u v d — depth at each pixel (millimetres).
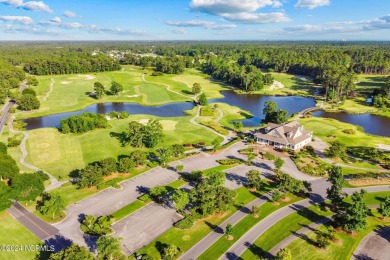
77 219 62531
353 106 163625
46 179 76188
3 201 62375
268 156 92500
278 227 60969
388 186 77812
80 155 93875
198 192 65000
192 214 62875
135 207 67188
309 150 99062
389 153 98188
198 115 141750
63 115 146375
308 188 72312
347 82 174000
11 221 61344
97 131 113562
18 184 65562
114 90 178500
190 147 101875
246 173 83438
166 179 79812
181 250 53656
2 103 159000
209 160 91688
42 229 59094
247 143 105438
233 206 68062
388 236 58938
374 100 163000
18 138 107000
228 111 149500
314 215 65125
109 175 80562
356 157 95750
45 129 116125
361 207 58125
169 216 64312
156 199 69938
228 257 52844
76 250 45438
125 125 121500
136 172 83125
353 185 78188
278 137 102125
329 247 55438
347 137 112125
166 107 161500
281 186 70188
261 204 69125
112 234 58188
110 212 65188
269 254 53562
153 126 101625
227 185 77188
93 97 176375
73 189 74188
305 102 175375
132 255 52719
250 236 58219
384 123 137750
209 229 60281
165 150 87688
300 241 57000
